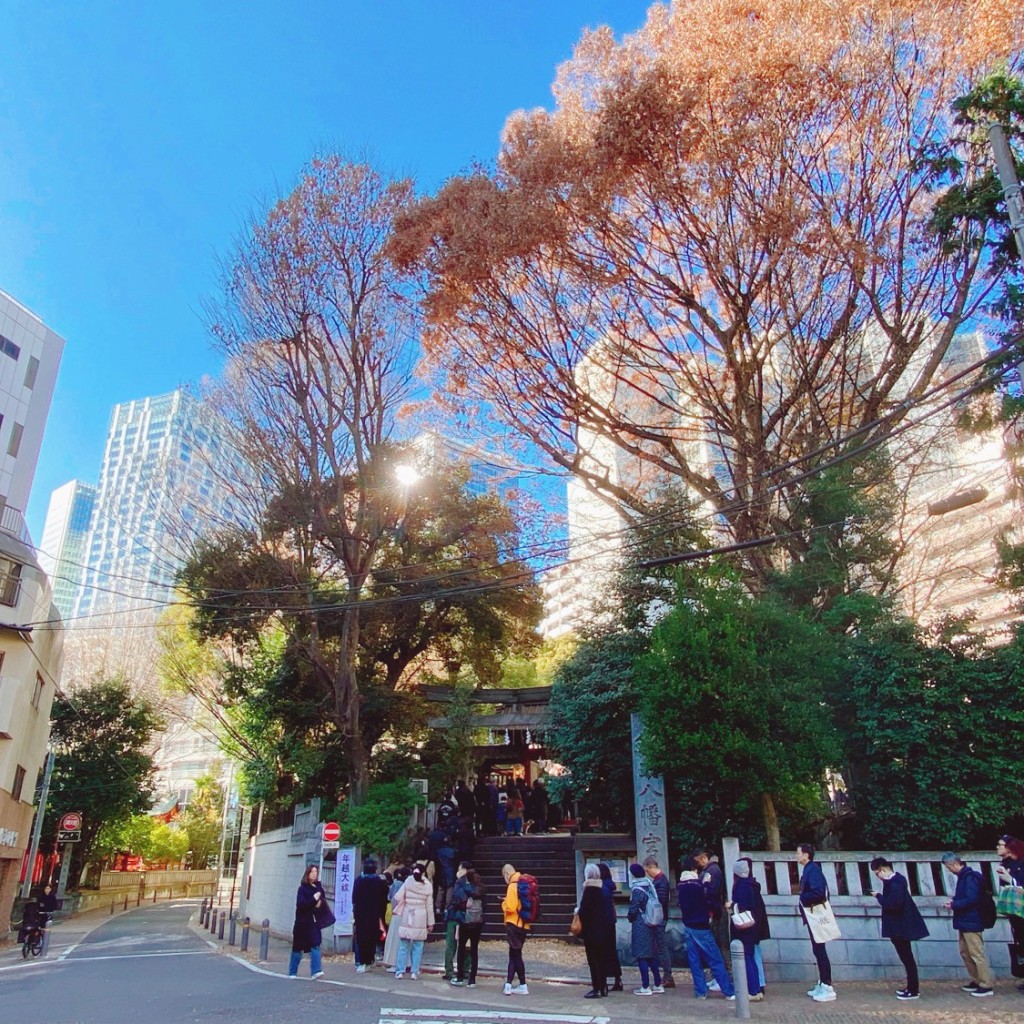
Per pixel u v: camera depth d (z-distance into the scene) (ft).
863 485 47.32
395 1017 28.96
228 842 135.85
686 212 49.96
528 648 88.17
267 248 65.72
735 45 46.26
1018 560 42.45
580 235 51.26
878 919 35.65
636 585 53.67
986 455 65.51
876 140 47.96
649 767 40.19
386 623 75.72
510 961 35.22
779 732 38.42
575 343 53.83
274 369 65.87
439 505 74.59
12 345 106.11
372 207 66.03
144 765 122.52
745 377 52.65
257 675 77.10
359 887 44.65
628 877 45.83
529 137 52.06
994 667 38.58
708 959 32.81
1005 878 33.24
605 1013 29.45
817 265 49.88
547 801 73.51
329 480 67.10
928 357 56.90
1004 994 30.66
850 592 46.32
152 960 53.21
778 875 37.06
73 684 126.62
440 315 54.34
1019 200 31.53
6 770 76.33
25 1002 34.58
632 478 66.74
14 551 79.87
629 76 48.42
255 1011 30.66
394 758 73.56
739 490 51.44
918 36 46.55
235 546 67.00
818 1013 28.66
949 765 37.58
